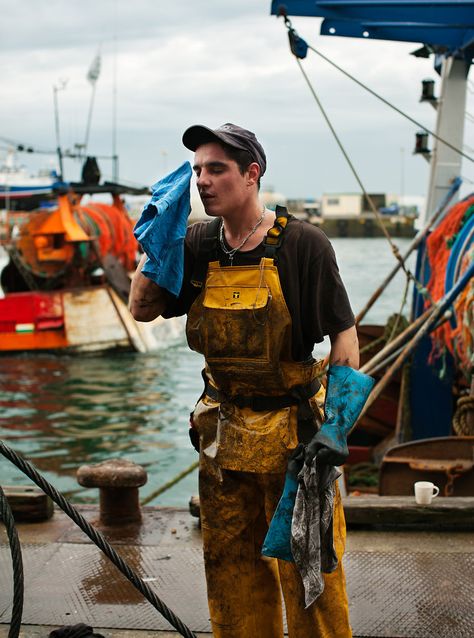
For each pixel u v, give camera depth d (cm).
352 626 374
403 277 5512
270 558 305
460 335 884
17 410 1702
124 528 500
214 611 304
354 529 492
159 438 1451
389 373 846
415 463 677
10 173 5731
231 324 273
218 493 293
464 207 1032
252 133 275
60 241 2455
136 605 399
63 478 1202
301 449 270
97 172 2786
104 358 2380
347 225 13875
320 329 275
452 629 370
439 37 1091
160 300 288
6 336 2406
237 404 284
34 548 466
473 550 456
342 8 907
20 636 369
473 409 796
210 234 280
